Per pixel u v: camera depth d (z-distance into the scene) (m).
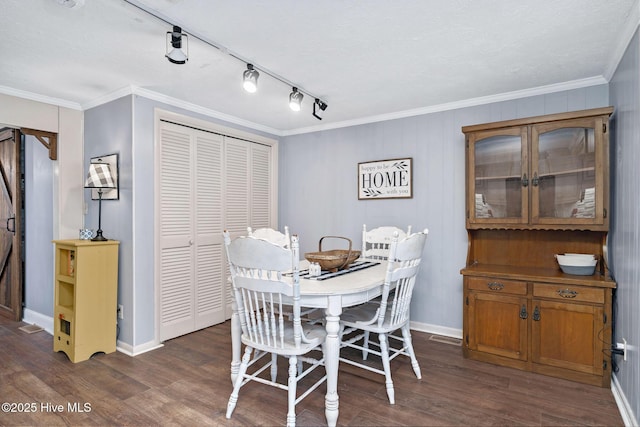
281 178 4.31
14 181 3.78
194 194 3.32
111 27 1.88
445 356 2.73
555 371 2.34
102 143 3.06
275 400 2.11
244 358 1.98
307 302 1.90
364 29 1.91
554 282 2.33
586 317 2.24
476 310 2.63
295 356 1.83
